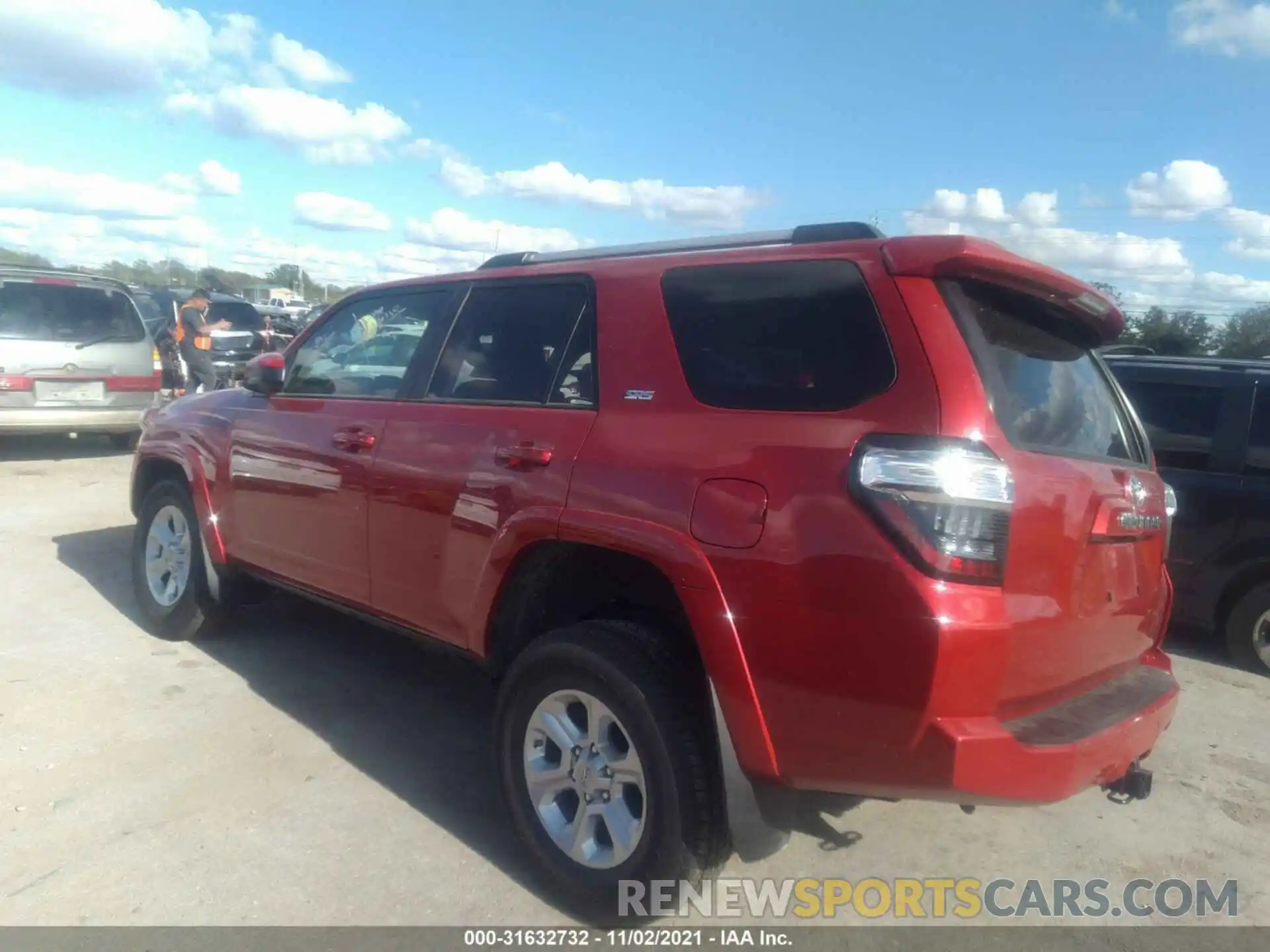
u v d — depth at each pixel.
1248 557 5.68
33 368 9.86
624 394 3.16
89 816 3.55
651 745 2.87
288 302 49.12
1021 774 2.53
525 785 3.25
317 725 4.38
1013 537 2.53
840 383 2.70
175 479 5.37
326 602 4.33
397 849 3.43
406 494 3.77
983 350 2.71
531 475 3.27
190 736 4.21
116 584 6.38
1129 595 3.11
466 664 3.74
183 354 13.53
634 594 3.21
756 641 2.67
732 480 2.76
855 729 2.56
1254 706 5.17
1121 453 3.33
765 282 2.96
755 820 2.79
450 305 4.00
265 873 3.25
